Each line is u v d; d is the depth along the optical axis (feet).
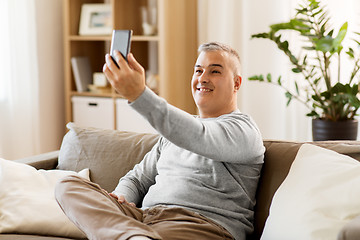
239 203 6.41
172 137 5.24
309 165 6.31
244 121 6.38
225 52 6.82
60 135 14.62
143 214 6.50
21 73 13.38
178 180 6.53
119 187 7.21
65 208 5.98
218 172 6.36
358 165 6.06
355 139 9.62
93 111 13.78
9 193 7.27
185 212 6.25
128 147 7.86
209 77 6.75
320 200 5.83
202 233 6.05
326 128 9.57
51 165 8.34
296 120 12.46
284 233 5.84
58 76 14.43
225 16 13.08
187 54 13.57
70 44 13.88
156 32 13.57
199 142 5.50
